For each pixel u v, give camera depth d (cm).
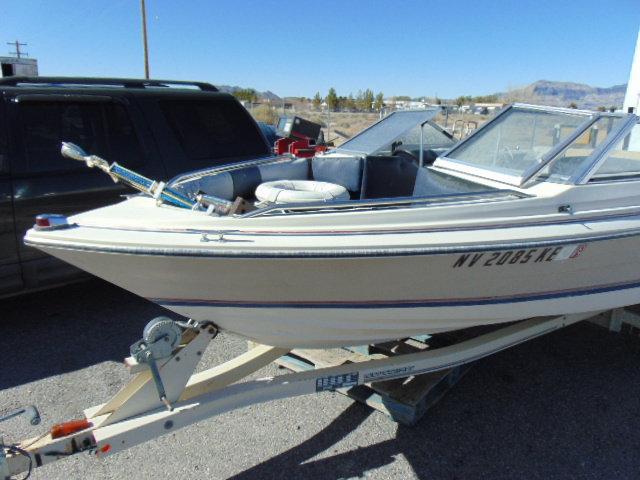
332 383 271
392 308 269
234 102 514
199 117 483
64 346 379
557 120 337
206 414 243
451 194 275
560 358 373
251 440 280
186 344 251
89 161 271
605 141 316
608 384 341
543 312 313
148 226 243
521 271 281
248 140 515
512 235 266
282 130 1008
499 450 276
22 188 379
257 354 286
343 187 362
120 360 361
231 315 254
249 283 241
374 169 388
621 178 326
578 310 328
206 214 257
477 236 259
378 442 280
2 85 404
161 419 231
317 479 254
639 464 267
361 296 259
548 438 287
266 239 234
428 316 280
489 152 362
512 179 315
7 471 200
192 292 245
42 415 299
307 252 229
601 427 297
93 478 251
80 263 243
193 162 468
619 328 381
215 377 262
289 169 400
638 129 329
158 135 451
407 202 264
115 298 464
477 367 359
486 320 298
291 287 246
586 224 292
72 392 322
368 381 278
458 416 305
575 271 302
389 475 257
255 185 378
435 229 258
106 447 219
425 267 254
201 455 268
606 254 304
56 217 248
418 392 291
